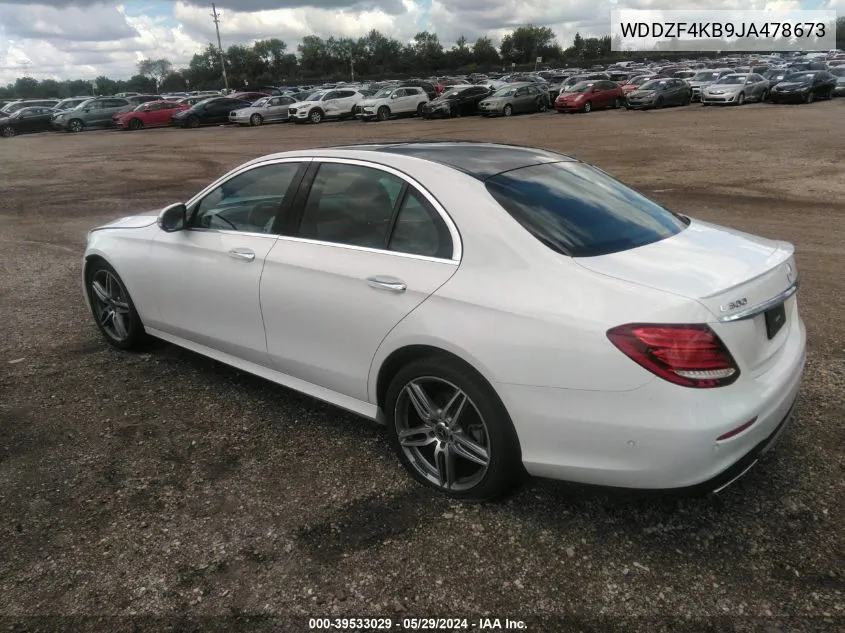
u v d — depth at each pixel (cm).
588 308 255
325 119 3531
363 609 248
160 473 336
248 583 262
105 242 475
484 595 254
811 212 973
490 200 296
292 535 288
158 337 462
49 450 358
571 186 331
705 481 249
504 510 302
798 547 274
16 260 807
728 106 3256
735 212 983
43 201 1309
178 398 418
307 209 357
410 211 315
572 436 261
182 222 417
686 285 255
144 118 3641
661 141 1959
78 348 503
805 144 1744
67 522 298
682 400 242
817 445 345
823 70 3497
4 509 308
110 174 1705
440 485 312
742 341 252
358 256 324
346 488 321
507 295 272
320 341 342
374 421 365
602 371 249
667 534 284
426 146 370
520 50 12950
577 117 3066
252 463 344
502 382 270
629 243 293
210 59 12131
